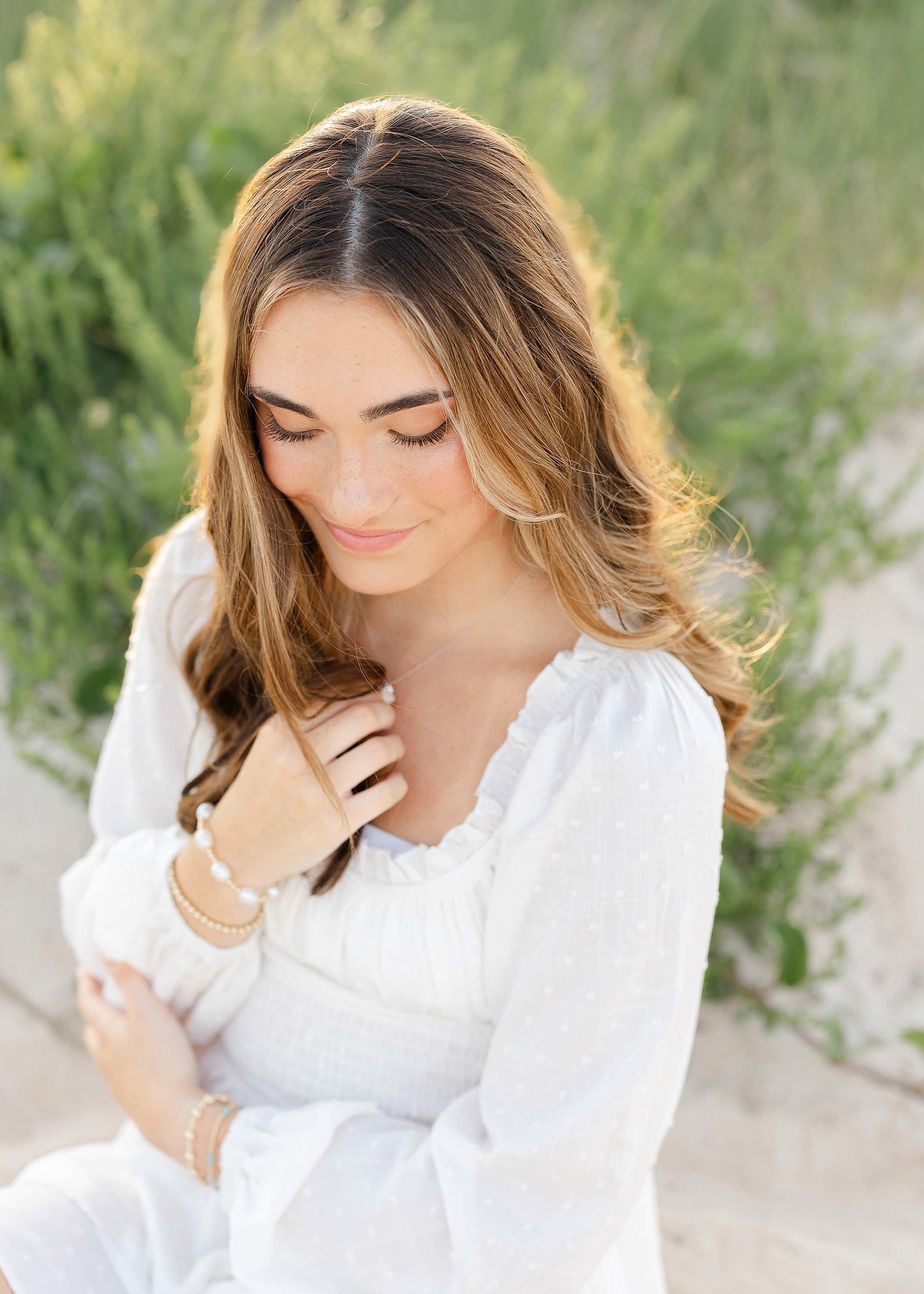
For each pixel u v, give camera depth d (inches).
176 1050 51.1
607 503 46.0
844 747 98.7
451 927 45.9
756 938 95.1
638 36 167.5
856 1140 86.9
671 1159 84.3
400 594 48.8
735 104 156.6
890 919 101.0
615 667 44.3
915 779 106.7
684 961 43.6
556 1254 43.3
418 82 125.5
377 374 37.1
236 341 39.8
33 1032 89.1
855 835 103.4
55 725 98.0
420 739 48.3
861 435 109.1
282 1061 51.2
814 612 89.7
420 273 36.6
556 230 41.9
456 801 47.3
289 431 39.9
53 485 103.3
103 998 54.2
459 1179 44.4
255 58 136.8
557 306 40.9
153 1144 50.7
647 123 153.2
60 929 95.3
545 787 43.1
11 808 100.0
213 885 49.1
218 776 51.8
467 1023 48.6
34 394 109.7
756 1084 90.8
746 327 121.2
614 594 44.3
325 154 37.8
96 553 95.7
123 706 57.8
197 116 124.4
